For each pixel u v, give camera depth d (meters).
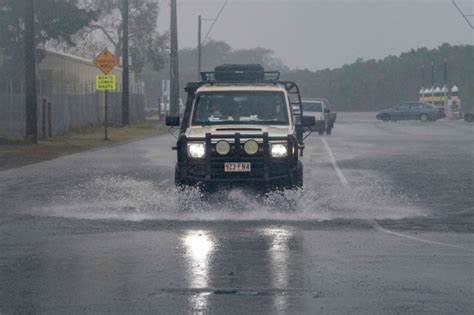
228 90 31.72
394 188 35.56
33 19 63.03
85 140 72.62
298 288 17.16
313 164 48.69
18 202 30.91
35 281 17.91
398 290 16.98
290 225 25.33
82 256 20.64
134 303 16.00
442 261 19.94
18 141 64.31
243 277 18.19
